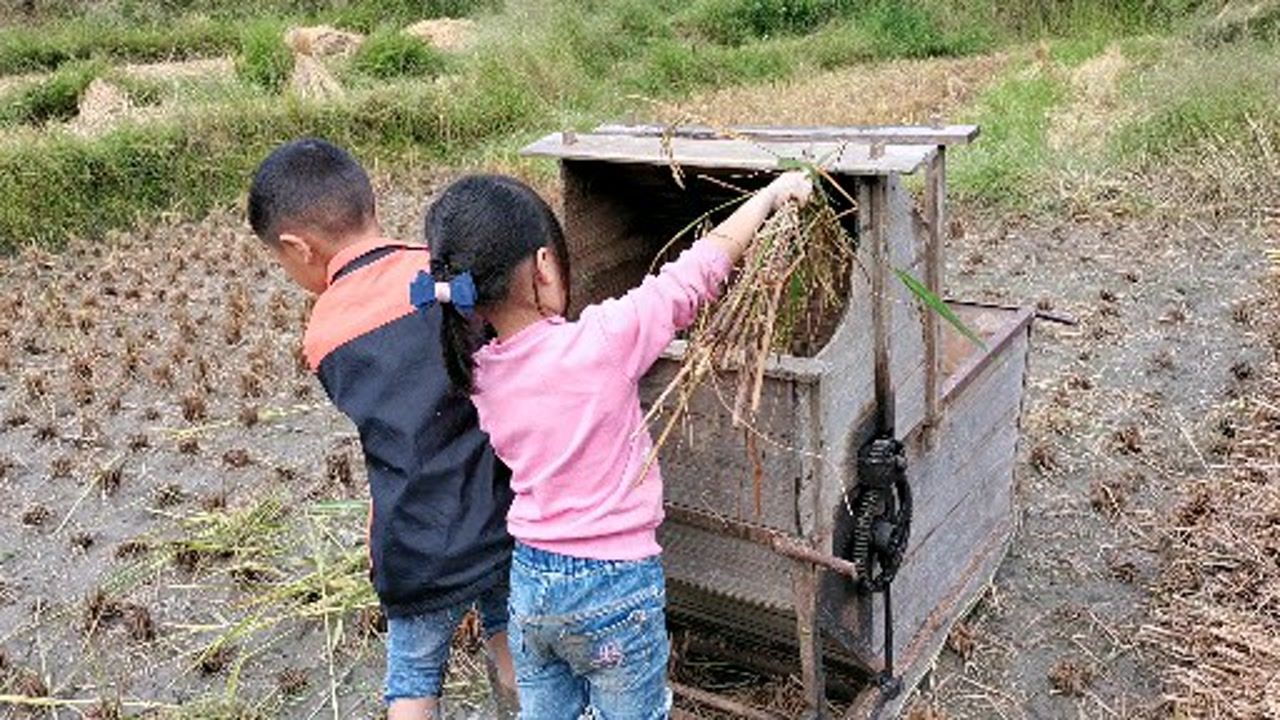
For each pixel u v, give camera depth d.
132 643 4.40
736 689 3.76
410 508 2.84
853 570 2.91
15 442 5.89
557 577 2.63
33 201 9.66
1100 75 10.98
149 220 9.88
